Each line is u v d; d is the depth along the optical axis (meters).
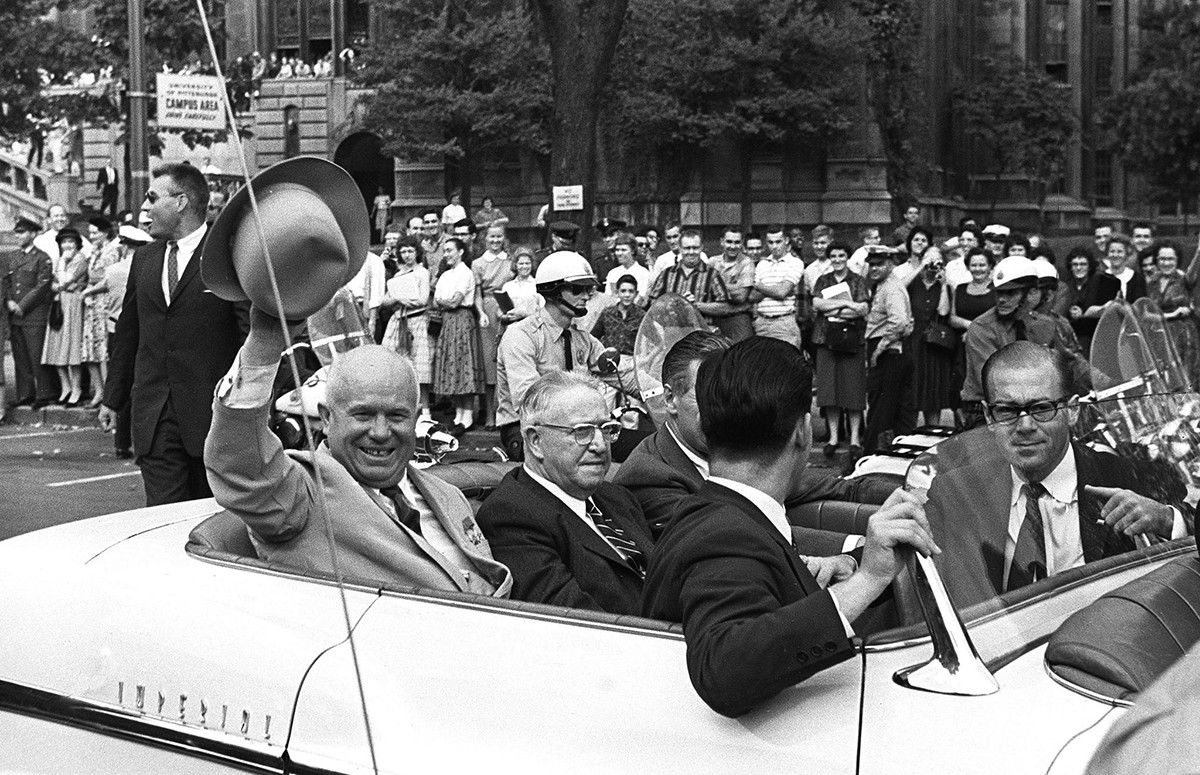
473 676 2.49
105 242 16.48
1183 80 48.84
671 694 2.34
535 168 40.53
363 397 3.45
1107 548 2.96
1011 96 51.25
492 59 37.62
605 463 3.88
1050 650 2.27
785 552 2.55
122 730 2.78
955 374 12.52
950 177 51.25
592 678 2.42
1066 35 59.34
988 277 12.38
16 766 2.89
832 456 12.58
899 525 2.27
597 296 12.84
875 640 2.29
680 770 2.25
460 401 14.64
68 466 12.86
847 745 2.16
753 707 2.26
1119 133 51.38
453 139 38.28
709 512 2.56
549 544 3.74
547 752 2.35
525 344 8.38
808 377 2.70
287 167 2.75
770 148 39.84
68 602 2.95
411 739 2.46
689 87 38.16
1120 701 2.13
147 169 15.12
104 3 20.75
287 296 2.73
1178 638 2.34
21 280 16.47
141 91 15.00
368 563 3.28
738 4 37.22
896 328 12.24
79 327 16.41
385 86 38.81
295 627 2.72
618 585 3.78
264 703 2.63
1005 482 2.83
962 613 2.38
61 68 22.47
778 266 12.97
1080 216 58.56
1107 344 4.25
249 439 3.07
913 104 42.00
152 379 6.55
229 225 2.74
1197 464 3.31
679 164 39.59
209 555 2.99
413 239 14.60
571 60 15.80
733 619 2.31
